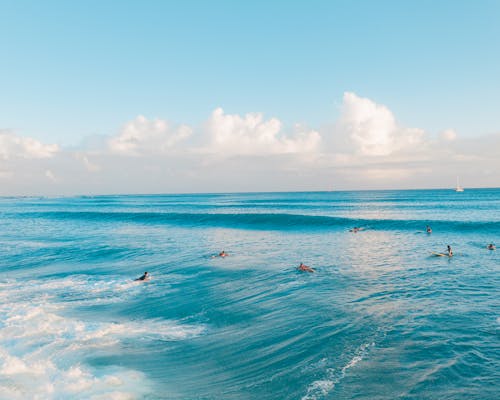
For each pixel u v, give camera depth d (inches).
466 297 570.6
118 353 422.9
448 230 1480.1
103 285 751.1
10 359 398.0
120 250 1152.2
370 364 359.9
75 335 477.4
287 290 652.7
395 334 430.0
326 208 3307.1
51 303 630.5
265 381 346.6
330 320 489.1
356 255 985.5
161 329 502.0
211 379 359.9
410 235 1382.9
